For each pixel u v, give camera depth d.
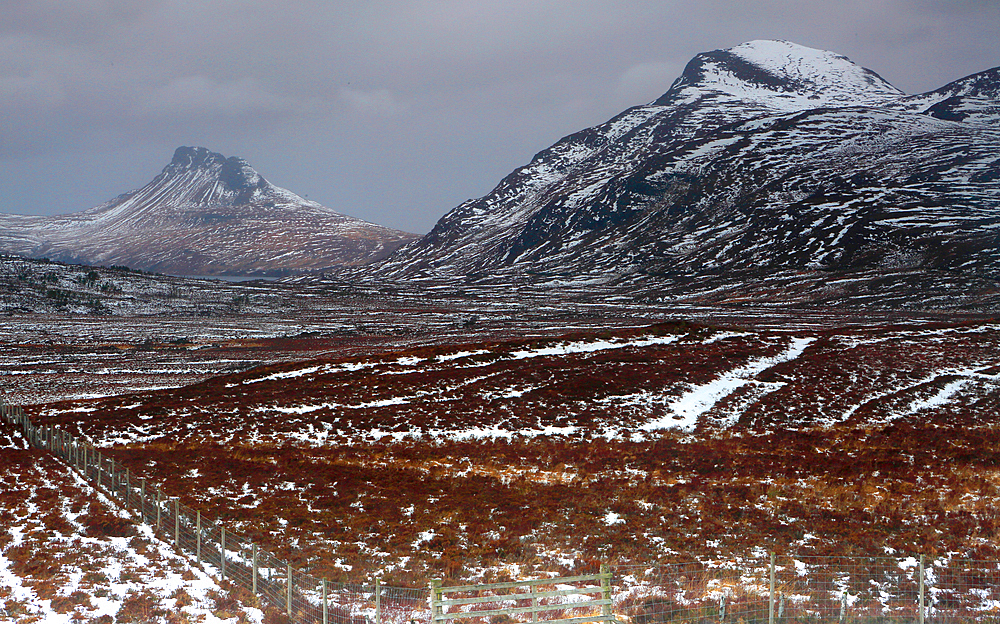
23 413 56.44
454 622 19.12
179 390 70.88
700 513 31.48
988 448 44.69
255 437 52.44
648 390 67.38
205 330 161.62
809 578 22.77
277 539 28.20
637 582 22.58
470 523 30.61
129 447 49.09
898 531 28.36
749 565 24.47
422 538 28.55
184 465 42.25
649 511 31.98
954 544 26.59
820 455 44.00
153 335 152.38
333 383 70.25
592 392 65.75
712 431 54.09
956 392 67.25
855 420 56.41
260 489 36.78
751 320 173.12
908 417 57.34
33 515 30.55
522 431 54.38
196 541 27.47
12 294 194.25
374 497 35.19
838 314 186.38
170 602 21.06
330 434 53.38
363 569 24.66
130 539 27.53
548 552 26.48
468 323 171.62
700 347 88.50
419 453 46.81
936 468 39.56
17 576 23.14
